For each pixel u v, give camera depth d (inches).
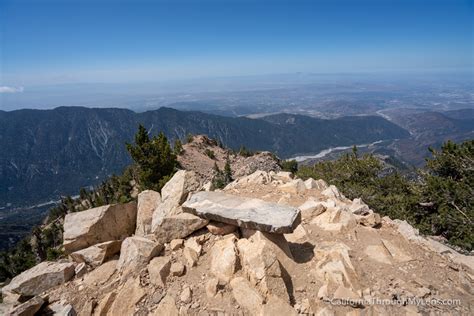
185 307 263.7
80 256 350.9
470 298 280.7
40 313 278.2
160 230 351.3
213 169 2588.6
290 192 521.3
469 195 753.6
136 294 282.4
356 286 279.4
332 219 406.0
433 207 849.5
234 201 361.4
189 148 3159.5
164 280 298.4
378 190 994.1
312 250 337.7
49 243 2509.8
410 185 940.6
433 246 379.9
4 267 1999.3
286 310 241.1
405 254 345.4
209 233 357.1
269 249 280.1
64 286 313.3
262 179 583.8
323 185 603.5
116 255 366.0
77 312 280.7
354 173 1067.9
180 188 412.8
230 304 261.3
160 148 1220.5
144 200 447.5
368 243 364.8
